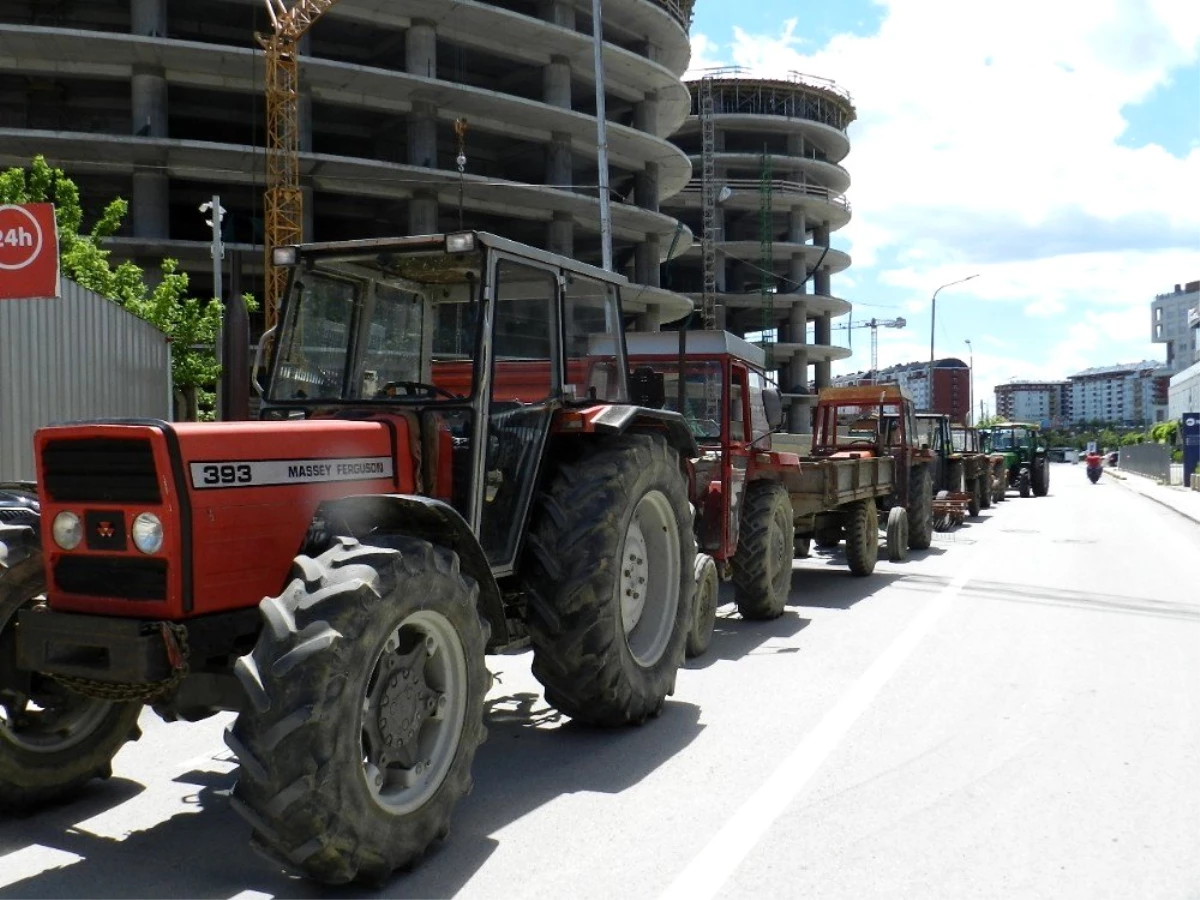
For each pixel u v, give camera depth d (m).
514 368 5.33
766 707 6.35
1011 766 5.19
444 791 4.04
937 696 6.60
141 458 3.71
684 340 7.59
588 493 5.45
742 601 9.38
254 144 42.94
